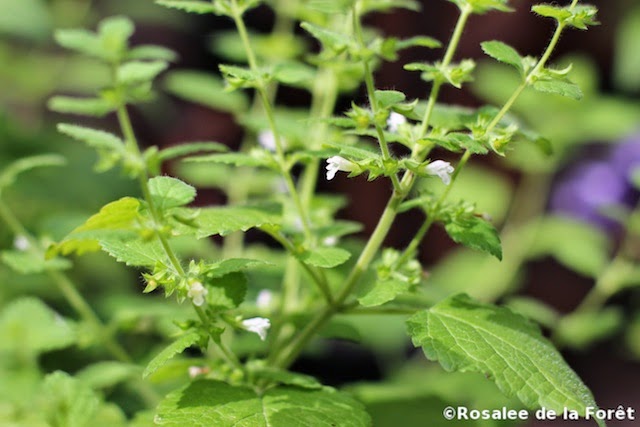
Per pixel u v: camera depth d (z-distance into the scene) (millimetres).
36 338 688
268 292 680
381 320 857
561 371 570
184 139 1259
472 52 1233
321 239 630
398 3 650
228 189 777
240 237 759
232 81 607
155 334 799
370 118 572
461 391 733
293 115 785
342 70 679
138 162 554
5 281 805
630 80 1149
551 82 570
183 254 719
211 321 577
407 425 664
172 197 543
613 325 819
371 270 625
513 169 1098
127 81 643
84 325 695
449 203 601
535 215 1065
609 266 906
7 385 686
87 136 562
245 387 583
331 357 1030
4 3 970
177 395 573
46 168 919
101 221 533
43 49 1106
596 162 1185
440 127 588
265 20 1240
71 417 616
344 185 1175
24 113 1172
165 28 1298
